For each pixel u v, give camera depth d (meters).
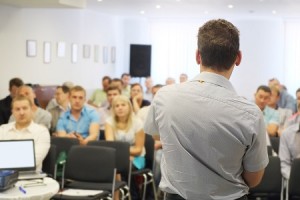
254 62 13.23
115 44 13.12
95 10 11.62
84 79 11.44
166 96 1.85
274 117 6.20
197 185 1.79
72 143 5.27
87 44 11.49
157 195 5.75
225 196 1.81
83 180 4.76
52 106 7.00
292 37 13.09
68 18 10.56
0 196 3.38
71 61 10.79
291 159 4.54
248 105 1.76
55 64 10.17
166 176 1.89
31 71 9.37
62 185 4.73
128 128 5.46
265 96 6.02
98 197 4.38
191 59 13.60
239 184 1.82
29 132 4.40
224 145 1.74
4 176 3.49
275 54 13.16
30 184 3.72
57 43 10.20
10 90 7.08
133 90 7.63
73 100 5.76
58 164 5.05
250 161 1.79
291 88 13.15
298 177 4.30
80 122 5.80
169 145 1.82
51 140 5.29
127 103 5.46
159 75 13.84
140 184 5.61
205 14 12.50
